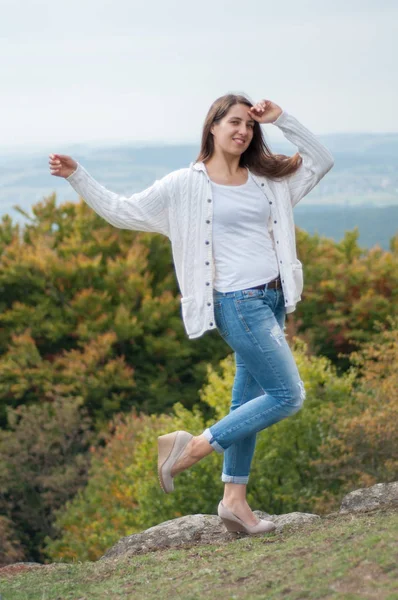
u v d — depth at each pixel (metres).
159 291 31.78
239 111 3.90
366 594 2.87
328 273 33.62
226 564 3.67
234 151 3.90
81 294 30.12
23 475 24.47
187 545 4.45
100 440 28.36
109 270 30.94
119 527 18.97
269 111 3.97
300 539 3.87
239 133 3.89
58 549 21.28
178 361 30.59
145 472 17.14
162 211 3.99
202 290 3.93
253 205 3.94
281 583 3.18
